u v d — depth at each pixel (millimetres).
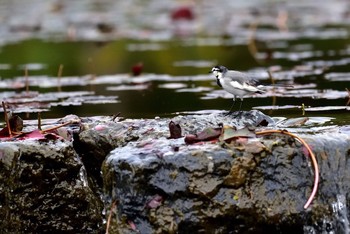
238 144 9297
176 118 10883
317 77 17141
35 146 9898
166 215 9070
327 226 9477
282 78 17094
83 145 10562
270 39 25453
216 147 9258
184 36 27266
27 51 23594
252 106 13727
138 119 11664
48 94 15914
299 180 9336
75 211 10031
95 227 10094
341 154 9758
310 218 9312
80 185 10070
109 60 21453
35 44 25172
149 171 9148
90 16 34375
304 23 30406
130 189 9234
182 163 9117
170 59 21406
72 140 10734
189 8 33344
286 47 23172
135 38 26875
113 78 18156
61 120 12039
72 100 14969
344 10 34406
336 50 22109
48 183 9914
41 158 9867
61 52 23328
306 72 17953
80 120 11523
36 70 19859
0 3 40875
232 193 9102
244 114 11141
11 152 9734
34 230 9852
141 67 18469
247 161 9164
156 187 9133
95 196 10336
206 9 37188
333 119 11883
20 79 18297
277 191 9227
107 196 9680
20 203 9766
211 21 32094
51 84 17453
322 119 11883
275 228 9211
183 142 9641
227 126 9539
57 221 9953
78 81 17828
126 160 9305
